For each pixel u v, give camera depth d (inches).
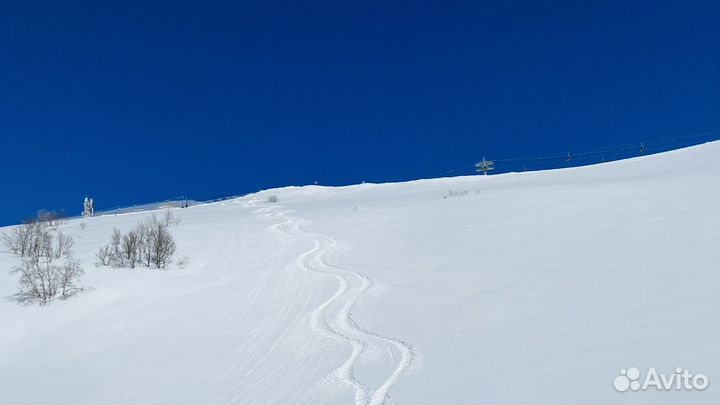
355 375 301.3
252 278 580.1
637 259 424.5
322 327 400.2
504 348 297.3
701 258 394.9
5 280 550.0
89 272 575.5
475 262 513.0
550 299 368.5
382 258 597.0
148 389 341.1
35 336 453.7
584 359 262.7
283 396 295.4
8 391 367.9
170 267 633.0
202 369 359.9
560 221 626.8
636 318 303.7
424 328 358.9
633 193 715.4
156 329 449.7
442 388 261.4
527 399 232.8
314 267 593.3
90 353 414.3
